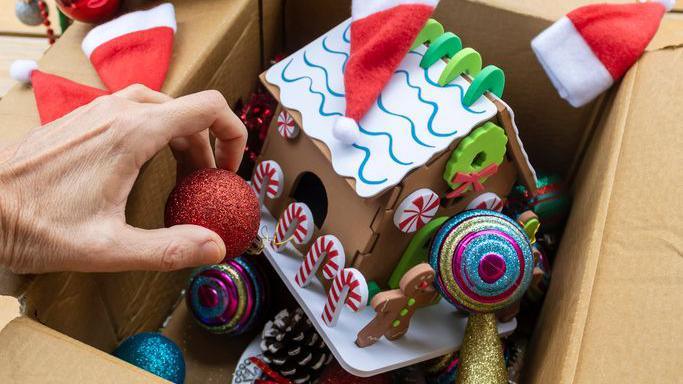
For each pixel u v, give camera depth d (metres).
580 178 0.84
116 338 0.79
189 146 0.67
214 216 0.58
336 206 0.74
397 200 0.67
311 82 0.75
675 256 0.57
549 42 0.77
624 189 0.63
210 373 0.87
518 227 0.69
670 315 0.54
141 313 0.84
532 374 0.72
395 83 0.70
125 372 0.49
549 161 0.93
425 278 0.67
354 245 0.71
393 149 0.66
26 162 0.54
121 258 0.55
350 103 0.67
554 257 0.86
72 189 0.54
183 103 0.59
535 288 0.81
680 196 0.60
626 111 0.71
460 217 0.68
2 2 1.09
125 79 0.71
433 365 0.80
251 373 0.84
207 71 0.77
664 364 0.51
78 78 0.73
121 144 0.56
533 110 0.89
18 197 0.53
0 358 0.50
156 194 0.76
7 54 1.04
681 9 0.99
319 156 0.75
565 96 0.78
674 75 0.71
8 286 0.57
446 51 0.70
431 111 0.67
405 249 0.73
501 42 0.84
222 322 0.83
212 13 0.80
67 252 0.54
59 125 0.57
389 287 0.76
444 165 0.67
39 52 1.05
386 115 0.68
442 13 0.85
